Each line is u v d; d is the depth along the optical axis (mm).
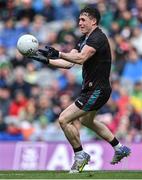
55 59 22531
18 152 33469
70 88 43156
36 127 40594
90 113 22203
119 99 41406
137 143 32250
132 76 44781
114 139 22844
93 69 21672
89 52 21328
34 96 42656
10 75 44812
